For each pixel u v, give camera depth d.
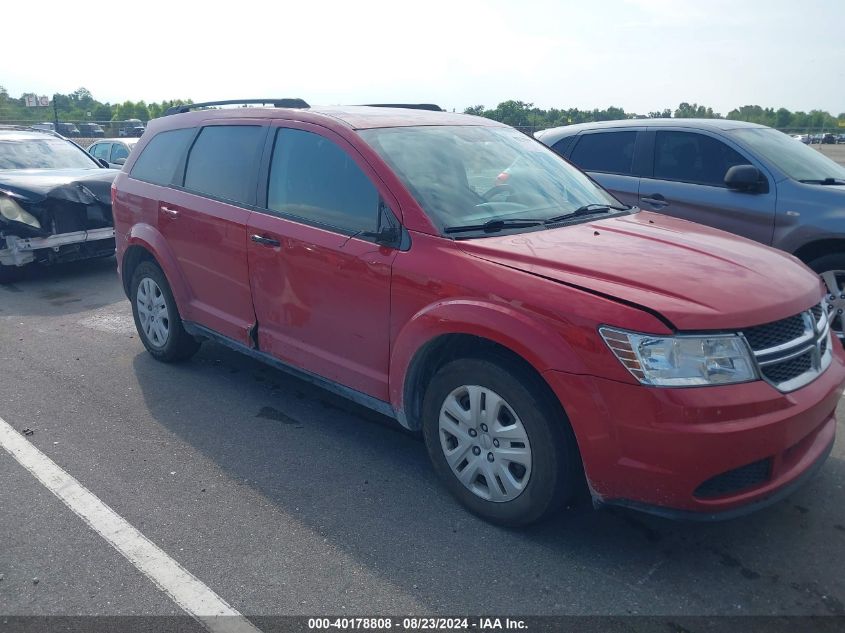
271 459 4.06
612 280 3.05
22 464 4.00
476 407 3.31
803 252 5.86
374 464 4.01
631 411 2.80
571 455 3.10
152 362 5.62
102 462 4.02
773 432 2.83
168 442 4.27
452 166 4.02
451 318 3.27
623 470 2.88
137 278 5.54
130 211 5.45
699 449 2.74
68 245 8.20
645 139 6.89
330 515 3.48
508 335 3.07
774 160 6.13
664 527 3.37
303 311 4.13
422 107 5.30
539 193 4.20
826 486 3.73
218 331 4.84
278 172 4.33
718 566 3.08
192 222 4.82
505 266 3.24
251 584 2.97
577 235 3.67
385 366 3.74
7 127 10.56
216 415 4.65
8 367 5.53
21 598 2.89
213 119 4.96
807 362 3.13
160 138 5.41
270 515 3.48
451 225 3.59
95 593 2.92
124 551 3.20
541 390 3.08
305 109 4.45
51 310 7.23
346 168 3.94
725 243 3.74
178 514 3.50
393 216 3.66
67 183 8.18
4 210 7.79
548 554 3.16
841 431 4.41
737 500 2.87
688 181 6.51
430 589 2.94
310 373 4.21
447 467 3.53
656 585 2.96
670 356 2.78
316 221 4.04
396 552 3.18
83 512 3.51
